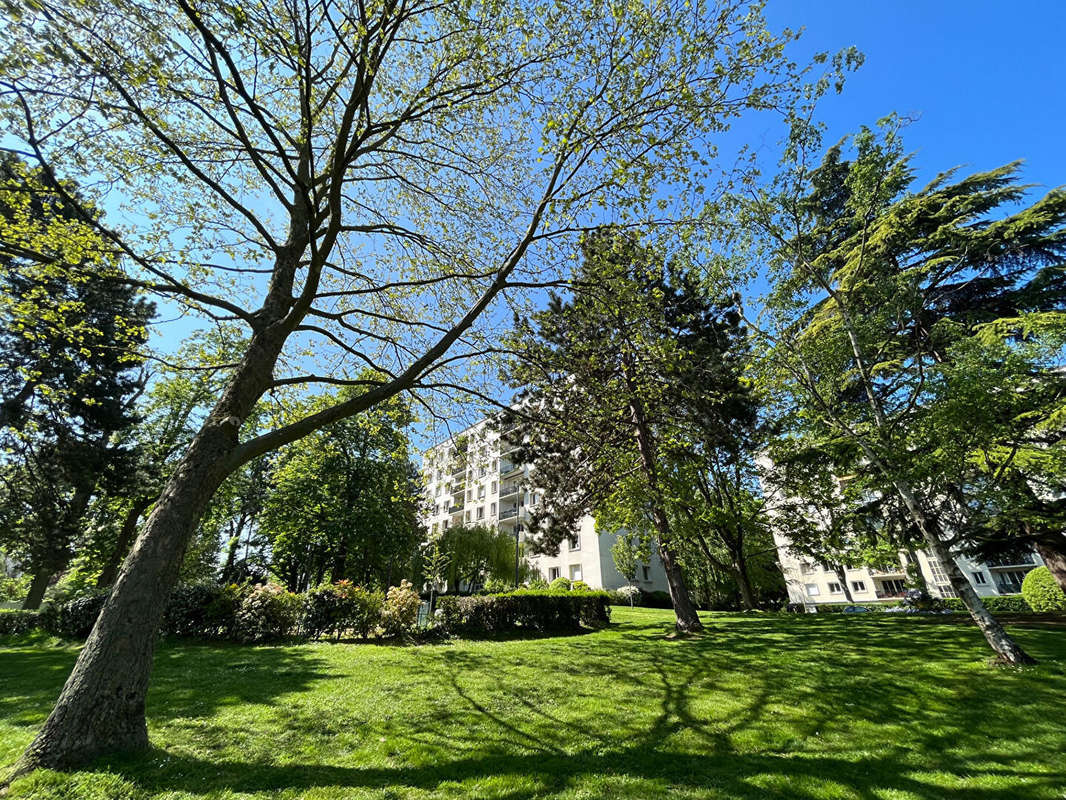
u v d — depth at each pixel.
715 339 14.27
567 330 10.29
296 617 12.91
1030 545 14.23
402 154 9.00
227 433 5.79
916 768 4.60
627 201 7.09
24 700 6.62
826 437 13.30
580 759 4.86
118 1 5.73
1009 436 9.84
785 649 9.98
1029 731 5.32
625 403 9.14
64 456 17.80
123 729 4.37
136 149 7.75
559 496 16.81
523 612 15.03
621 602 30.14
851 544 14.88
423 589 29.94
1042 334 10.52
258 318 6.77
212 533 29.84
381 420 10.84
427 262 10.09
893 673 7.76
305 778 4.30
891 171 10.57
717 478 18.39
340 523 21.88
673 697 7.06
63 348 16.92
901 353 12.70
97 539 23.98
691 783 4.32
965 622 12.02
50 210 7.07
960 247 14.11
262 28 5.56
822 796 4.07
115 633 4.57
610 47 6.71
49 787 3.65
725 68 6.63
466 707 6.59
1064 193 13.38
